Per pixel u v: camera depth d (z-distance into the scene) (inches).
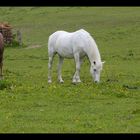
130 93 723.4
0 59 888.3
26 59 1250.0
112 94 714.2
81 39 831.7
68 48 855.7
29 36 1686.8
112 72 1005.2
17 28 1866.4
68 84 823.7
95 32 1673.2
